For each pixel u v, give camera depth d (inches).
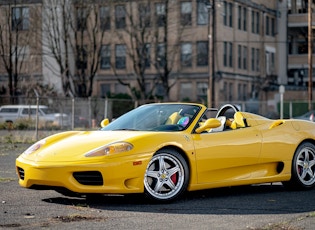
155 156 307.7
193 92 1878.7
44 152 311.6
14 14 1593.3
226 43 1899.6
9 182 389.4
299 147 368.2
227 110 364.5
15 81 1518.2
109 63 1932.8
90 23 1761.8
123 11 1828.2
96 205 306.5
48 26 1609.3
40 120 1220.5
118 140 304.7
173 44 1793.8
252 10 2057.1
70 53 1801.2
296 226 254.2
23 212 285.3
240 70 1988.2
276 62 2223.2
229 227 252.5
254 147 345.4
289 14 2268.7
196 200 325.7
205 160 324.5
